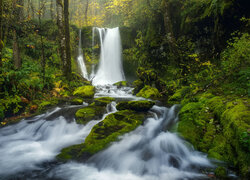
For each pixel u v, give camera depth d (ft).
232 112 11.50
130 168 11.03
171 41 30.58
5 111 19.19
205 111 14.75
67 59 33.37
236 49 18.29
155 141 13.71
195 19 31.78
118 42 57.06
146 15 44.68
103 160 11.63
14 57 24.26
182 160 11.38
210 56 28.35
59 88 29.78
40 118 19.43
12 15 37.86
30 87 24.36
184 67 29.12
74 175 10.50
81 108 20.90
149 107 19.61
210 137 12.13
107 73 54.75
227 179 8.76
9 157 12.84
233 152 9.90
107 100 24.49
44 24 49.57
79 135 16.33
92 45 55.62
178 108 19.49
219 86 19.88
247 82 16.10
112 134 13.97
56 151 13.85
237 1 21.77
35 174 10.66
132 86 41.75
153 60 40.01
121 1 54.70
